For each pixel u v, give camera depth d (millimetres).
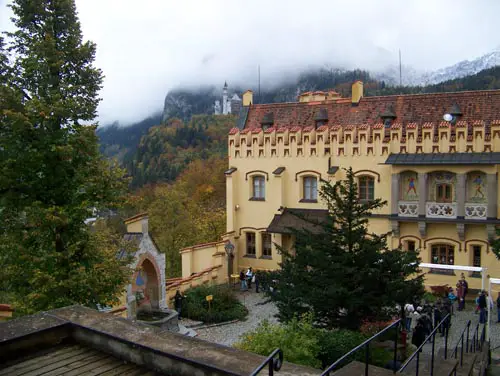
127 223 26266
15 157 17016
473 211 31750
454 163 31516
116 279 18250
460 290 29031
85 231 18281
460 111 34031
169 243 49938
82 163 18219
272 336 15625
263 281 34625
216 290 31203
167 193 52250
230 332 26422
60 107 16859
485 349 18859
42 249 17516
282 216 37844
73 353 7977
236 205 40438
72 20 18734
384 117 35969
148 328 8078
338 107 39156
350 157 35969
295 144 37938
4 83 17438
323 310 18703
